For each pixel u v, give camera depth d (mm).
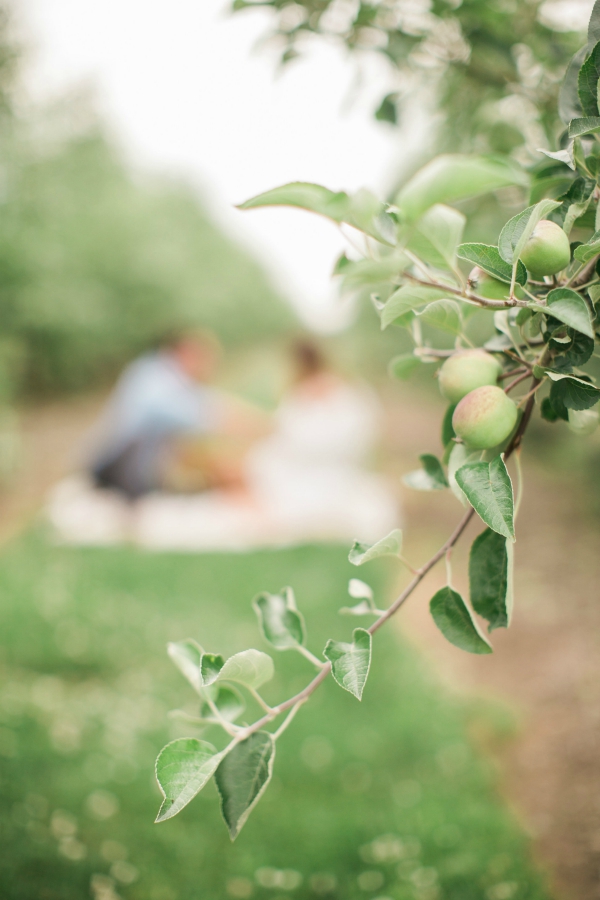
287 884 1968
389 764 2572
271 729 2816
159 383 6340
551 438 7680
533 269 714
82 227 17000
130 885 1972
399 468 9180
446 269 755
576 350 742
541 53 1628
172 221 25734
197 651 941
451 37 1635
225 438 7480
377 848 2088
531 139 1739
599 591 4102
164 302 20141
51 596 4117
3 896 1857
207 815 2305
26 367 15078
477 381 805
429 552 5336
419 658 3486
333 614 3961
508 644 3654
